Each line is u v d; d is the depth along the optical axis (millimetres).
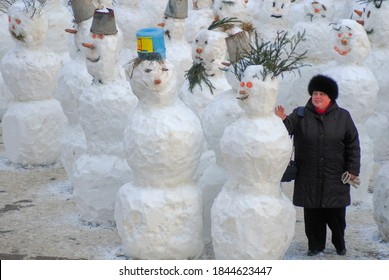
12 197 15359
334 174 11453
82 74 15031
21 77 16875
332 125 11422
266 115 10773
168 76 11172
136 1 17969
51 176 16812
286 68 10844
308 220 11844
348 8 19578
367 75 14680
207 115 12070
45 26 16781
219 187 12125
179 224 11422
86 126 13570
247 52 11234
